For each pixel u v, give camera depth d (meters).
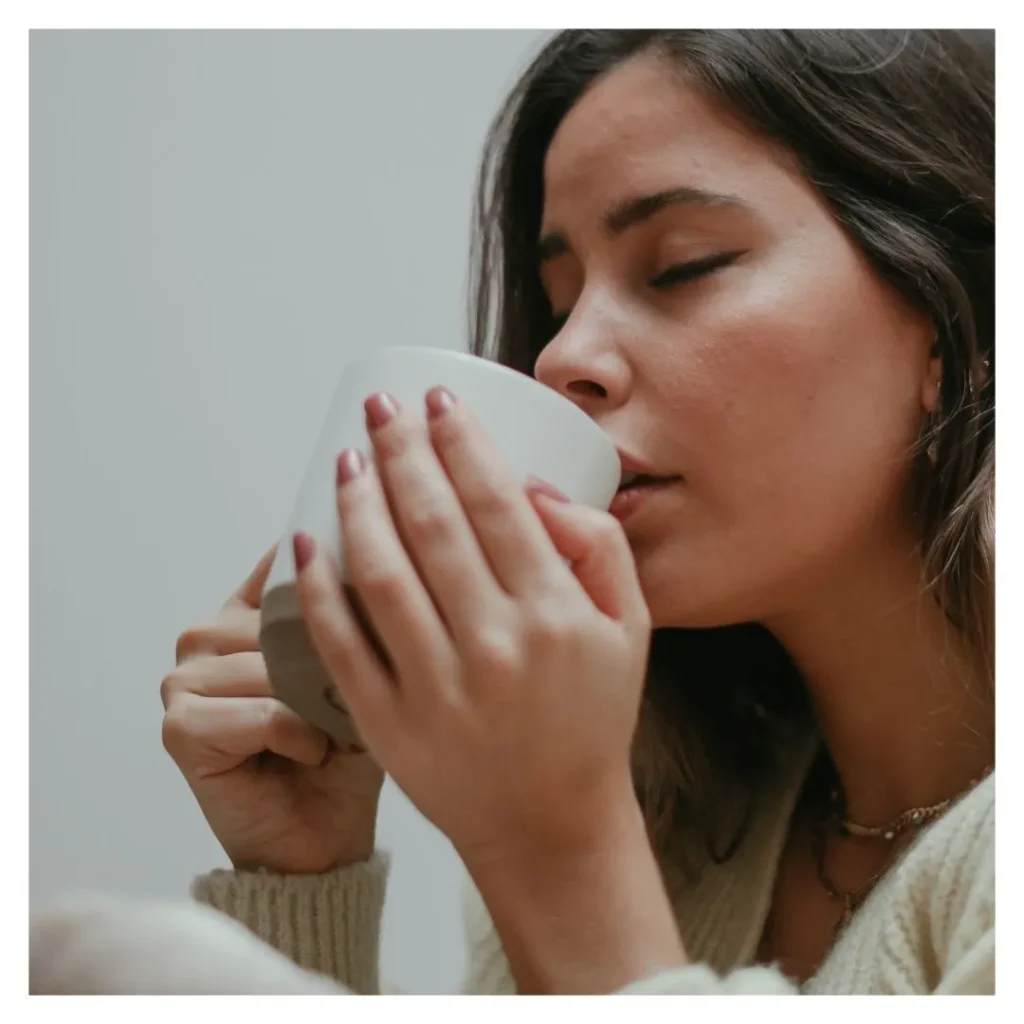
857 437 0.71
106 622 1.12
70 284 1.14
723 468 0.68
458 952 1.09
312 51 1.16
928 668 0.78
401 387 0.59
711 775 0.92
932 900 0.66
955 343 0.73
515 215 0.91
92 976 0.43
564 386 0.70
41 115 1.14
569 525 0.56
